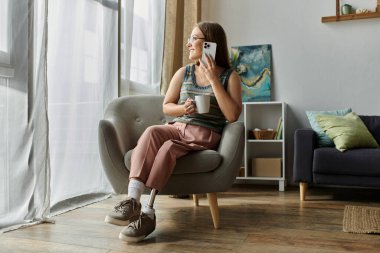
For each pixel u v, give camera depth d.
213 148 1.90
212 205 1.84
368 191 3.20
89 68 2.33
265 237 1.68
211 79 1.87
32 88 1.87
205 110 1.78
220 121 1.96
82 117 2.28
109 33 2.49
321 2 3.61
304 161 2.77
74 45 2.21
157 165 1.63
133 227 1.59
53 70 2.07
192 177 1.78
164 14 3.16
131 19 2.74
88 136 2.33
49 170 1.90
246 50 3.79
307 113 3.33
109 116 2.06
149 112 2.24
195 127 1.89
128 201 1.54
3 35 1.75
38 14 1.91
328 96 3.57
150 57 3.15
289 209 2.36
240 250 1.49
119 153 1.81
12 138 1.77
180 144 1.73
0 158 1.72
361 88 3.48
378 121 3.15
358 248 1.51
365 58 3.48
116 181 1.82
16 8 1.80
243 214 2.19
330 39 3.57
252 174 3.47
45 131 1.88
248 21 3.82
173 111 1.91
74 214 2.09
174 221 1.99
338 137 2.78
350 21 3.52
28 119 1.84
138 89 2.99
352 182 2.67
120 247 1.52
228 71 1.98
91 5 2.33
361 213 2.21
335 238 1.66
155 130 1.73
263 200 2.72
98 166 2.43
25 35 1.83
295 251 1.48
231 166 1.76
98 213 2.12
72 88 2.20
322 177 2.72
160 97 2.32
